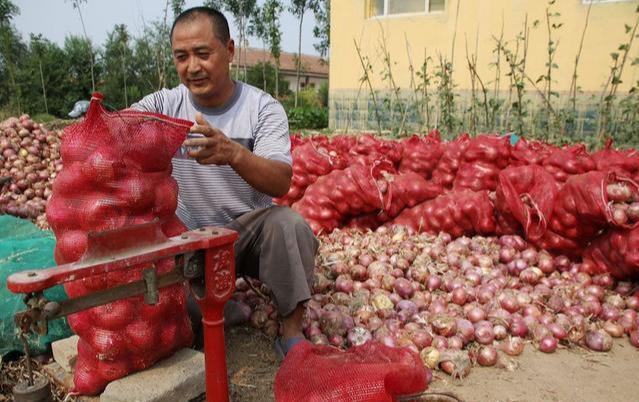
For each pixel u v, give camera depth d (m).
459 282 3.36
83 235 2.09
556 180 4.05
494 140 4.29
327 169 4.55
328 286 3.36
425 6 11.48
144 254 1.67
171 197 2.23
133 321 2.16
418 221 4.27
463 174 4.34
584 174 3.55
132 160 2.08
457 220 4.11
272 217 2.62
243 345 2.87
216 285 1.89
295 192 4.62
